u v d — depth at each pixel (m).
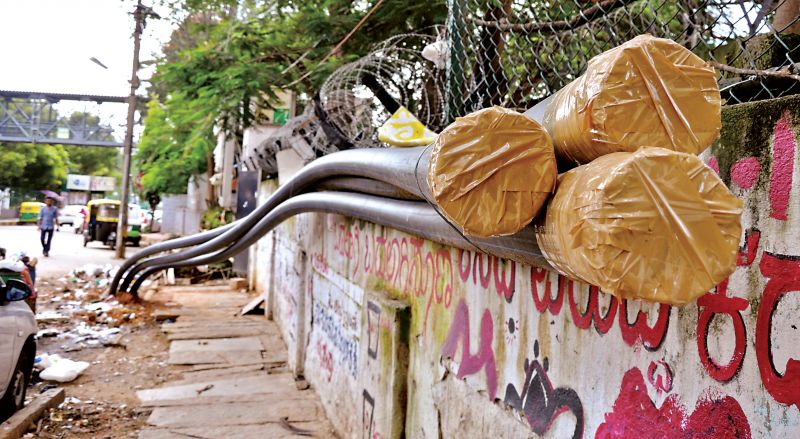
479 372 2.91
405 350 3.90
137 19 19.67
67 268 16.61
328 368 6.12
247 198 14.37
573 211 1.19
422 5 6.82
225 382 7.27
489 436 2.78
